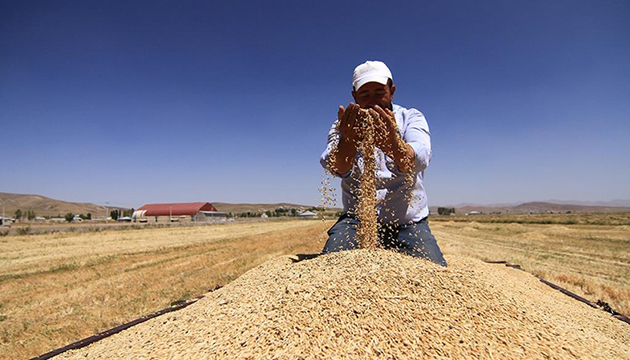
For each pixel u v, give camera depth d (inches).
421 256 140.9
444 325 88.4
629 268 476.1
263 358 77.0
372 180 126.6
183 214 3366.1
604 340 102.8
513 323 94.1
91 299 303.6
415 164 119.6
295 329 85.3
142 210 3560.5
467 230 1461.6
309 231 1178.6
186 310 120.8
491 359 79.3
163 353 85.8
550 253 644.7
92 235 1101.7
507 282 154.9
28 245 789.2
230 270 439.5
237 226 1914.4
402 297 96.0
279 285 110.3
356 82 133.4
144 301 288.0
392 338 82.8
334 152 129.0
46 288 356.5
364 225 128.2
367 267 108.3
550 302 143.7
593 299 266.4
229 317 97.2
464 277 112.9
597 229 1423.5
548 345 87.1
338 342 81.0
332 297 95.4
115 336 111.3
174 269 462.3
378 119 108.9
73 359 94.8
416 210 150.4
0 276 426.6
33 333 216.5
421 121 138.7
